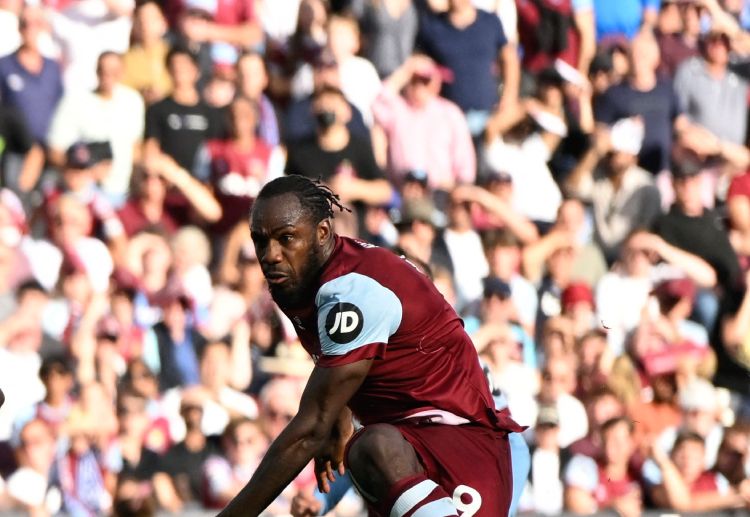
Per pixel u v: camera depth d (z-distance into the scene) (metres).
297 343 29.55
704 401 31.88
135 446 27.38
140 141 31.94
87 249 29.42
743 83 38.38
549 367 30.48
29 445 26.36
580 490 29.25
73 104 31.50
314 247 14.60
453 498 14.89
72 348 28.20
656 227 35.22
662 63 37.69
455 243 32.31
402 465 14.68
